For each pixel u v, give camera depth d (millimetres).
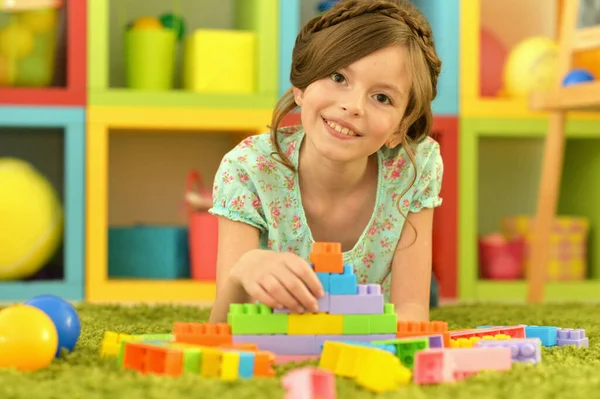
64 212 2482
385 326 944
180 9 2957
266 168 1336
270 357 817
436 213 2611
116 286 2465
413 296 1331
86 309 1754
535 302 2213
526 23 3152
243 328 920
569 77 2373
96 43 2482
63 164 2836
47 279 2582
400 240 1358
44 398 723
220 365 808
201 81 2566
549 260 2705
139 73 2566
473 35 2631
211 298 2494
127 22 2898
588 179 2857
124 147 2895
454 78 2623
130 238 2584
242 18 2848
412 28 1162
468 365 833
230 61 2584
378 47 1097
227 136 2951
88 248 2461
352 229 1358
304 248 1353
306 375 652
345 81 1115
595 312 1866
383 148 1370
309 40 1151
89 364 928
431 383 789
